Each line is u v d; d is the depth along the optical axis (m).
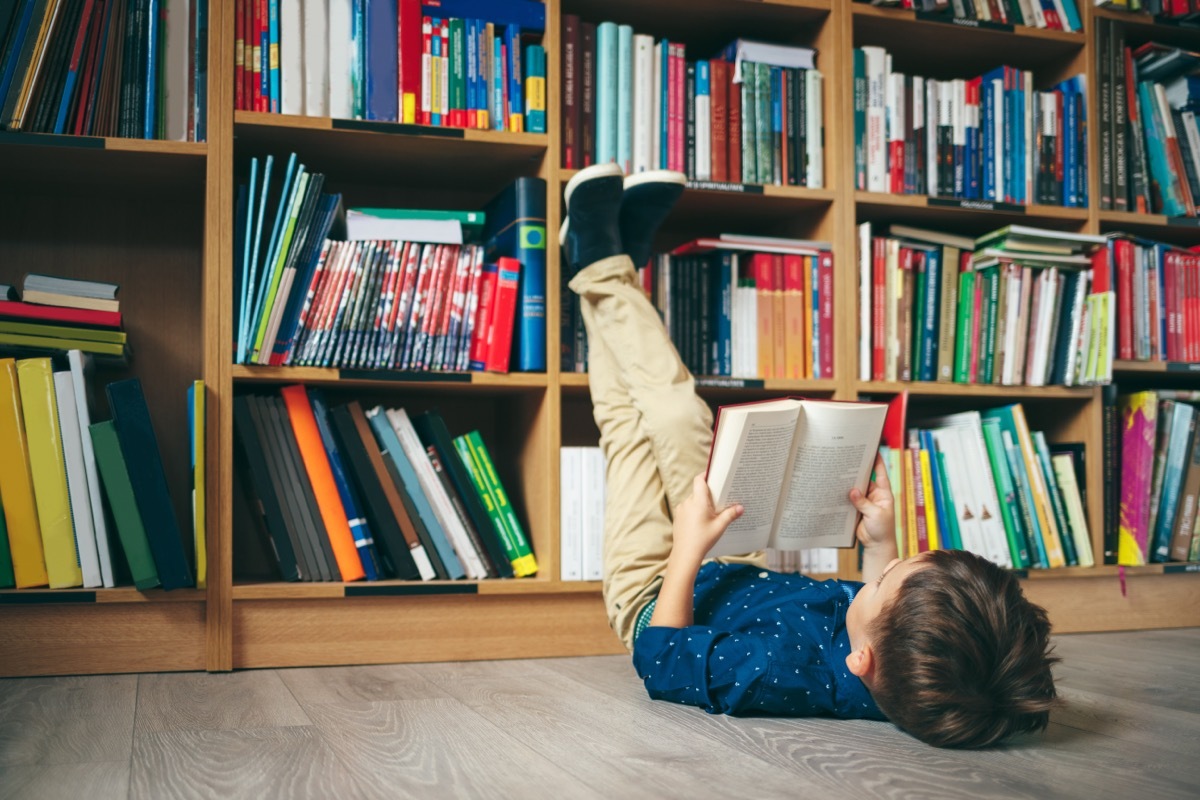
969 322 2.32
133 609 1.77
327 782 1.04
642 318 1.85
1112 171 2.47
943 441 2.28
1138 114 2.54
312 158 2.12
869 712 1.32
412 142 2.03
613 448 1.81
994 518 2.28
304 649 1.85
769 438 1.43
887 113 2.31
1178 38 2.64
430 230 1.99
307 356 1.90
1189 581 2.43
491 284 2.02
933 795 0.99
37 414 1.75
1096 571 2.33
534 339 2.03
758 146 2.23
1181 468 2.41
